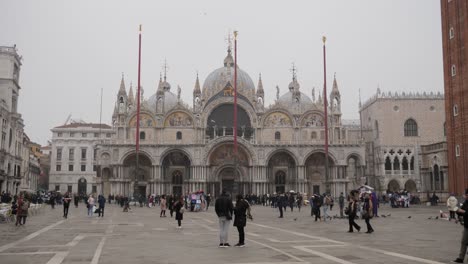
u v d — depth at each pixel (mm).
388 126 118250
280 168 108500
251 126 109750
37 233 31562
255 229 34875
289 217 50406
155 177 104125
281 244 24922
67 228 35750
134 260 19453
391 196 76312
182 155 108000
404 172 116750
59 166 157875
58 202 98000
